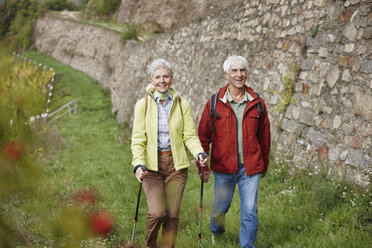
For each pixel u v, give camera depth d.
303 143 5.57
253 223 2.95
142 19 32.59
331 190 3.94
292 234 3.29
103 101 23.83
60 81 30.16
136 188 5.55
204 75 10.68
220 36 10.18
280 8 7.26
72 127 15.98
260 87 7.45
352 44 4.92
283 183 5.00
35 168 1.18
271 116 6.79
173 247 3.03
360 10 4.87
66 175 6.56
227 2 24.88
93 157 9.06
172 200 3.00
